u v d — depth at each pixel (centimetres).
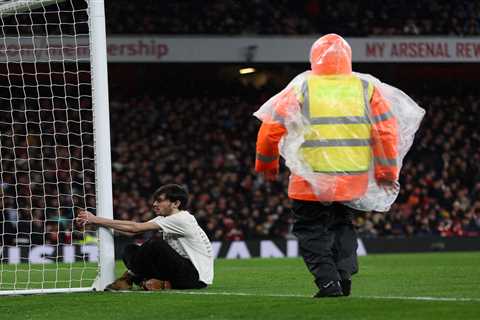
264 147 1836
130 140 7562
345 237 1895
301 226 1875
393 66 8581
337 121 1845
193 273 2306
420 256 5184
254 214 6644
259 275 3206
